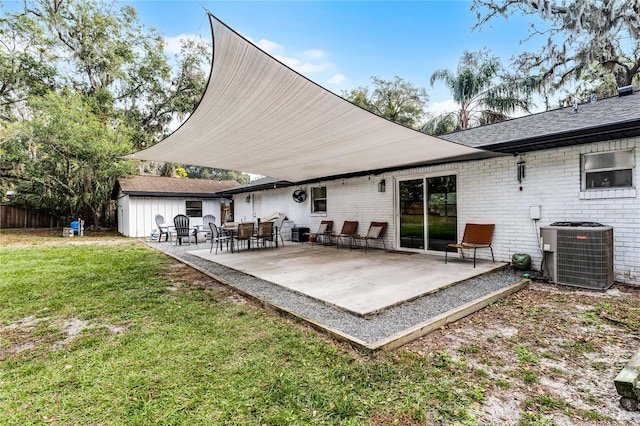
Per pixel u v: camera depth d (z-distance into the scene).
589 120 4.98
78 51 17.30
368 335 3.11
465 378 2.44
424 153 6.01
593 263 4.62
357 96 22.12
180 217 11.85
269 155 6.56
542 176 5.71
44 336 3.38
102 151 14.35
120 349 3.00
